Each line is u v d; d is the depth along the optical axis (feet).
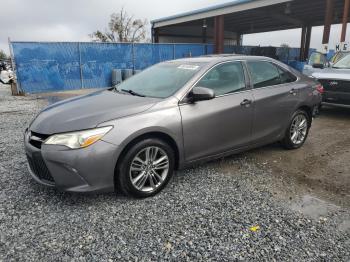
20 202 11.05
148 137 11.25
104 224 9.77
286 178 13.28
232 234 9.27
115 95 13.17
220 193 11.85
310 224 9.79
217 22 72.28
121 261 8.13
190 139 12.16
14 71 48.19
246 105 13.79
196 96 11.91
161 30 100.42
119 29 137.08
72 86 54.75
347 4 43.14
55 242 8.87
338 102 24.53
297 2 63.67
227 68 13.82
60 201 11.14
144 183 11.39
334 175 13.60
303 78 17.29
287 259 8.20
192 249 8.59
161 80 13.57
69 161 9.86
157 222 9.89
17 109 31.53
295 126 16.80
